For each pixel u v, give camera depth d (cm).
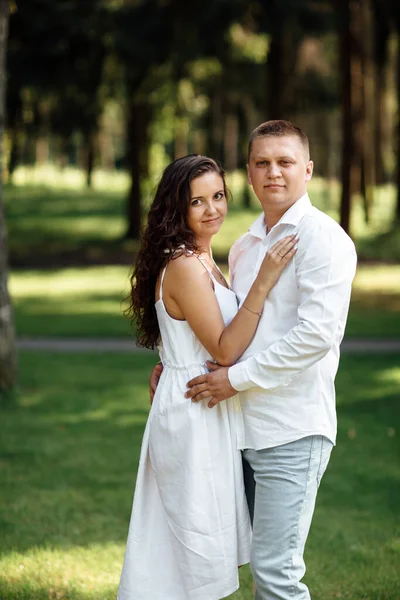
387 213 3353
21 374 1110
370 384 1030
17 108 2655
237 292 358
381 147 4266
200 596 340
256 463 337
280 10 2203
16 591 439
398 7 2505
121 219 3691
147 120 3141
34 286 2239
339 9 2348
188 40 2312
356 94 2372
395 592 446
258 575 328
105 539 525
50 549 504
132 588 348
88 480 654
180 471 340
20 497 609
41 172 5338
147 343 371
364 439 779
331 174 4525
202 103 3591
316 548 512
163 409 345
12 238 3309
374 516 571
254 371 324
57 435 801
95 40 2397
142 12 2303
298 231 329
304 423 330
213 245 2978
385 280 2206
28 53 2358
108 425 844
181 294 341
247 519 345
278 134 334
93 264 2739
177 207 344
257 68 2917
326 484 646
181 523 339
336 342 334
